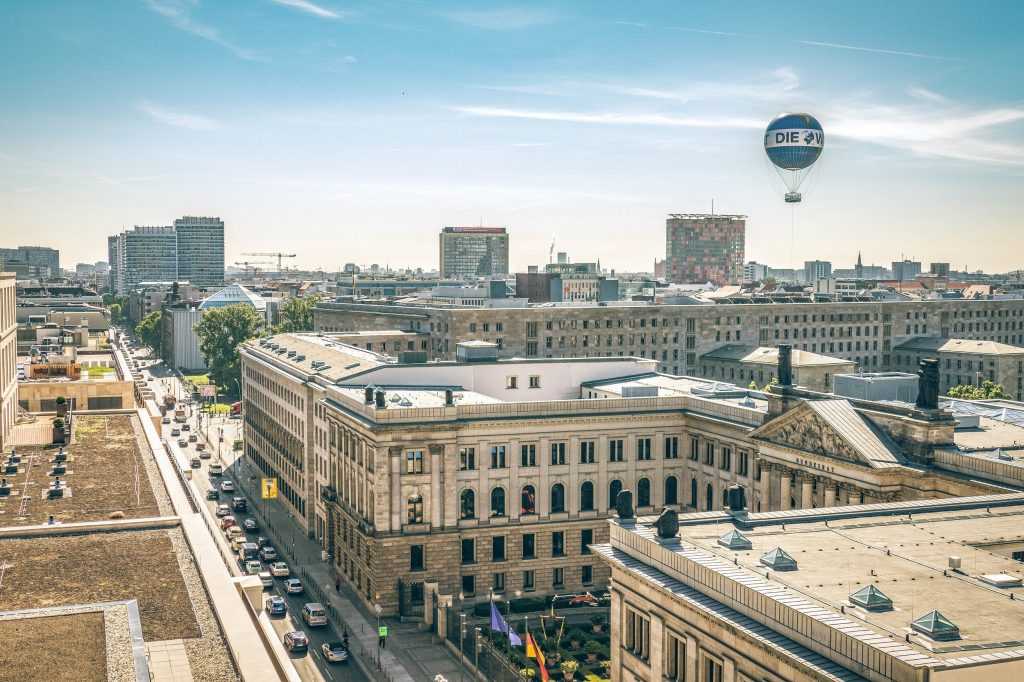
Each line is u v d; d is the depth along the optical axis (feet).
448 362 522.88
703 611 221.46
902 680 175.11
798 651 196.75
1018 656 178.40
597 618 413.80
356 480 451.94
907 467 338.13
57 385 590.55
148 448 449.48
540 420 446.60
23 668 186.19
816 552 242.17
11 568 257.14
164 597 236.22
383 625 404.57
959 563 227.81
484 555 442.91
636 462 469.16
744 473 434.71
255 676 189.98
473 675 356.79
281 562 482.28
